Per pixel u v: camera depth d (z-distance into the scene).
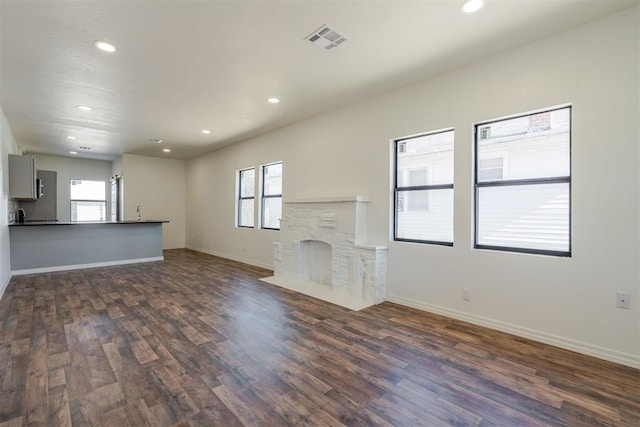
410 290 3.83
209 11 2.39
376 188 4.20
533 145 2.98
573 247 2.68
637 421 1.80
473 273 3.29
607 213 2.52
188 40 2.80
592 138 2.59
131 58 3.12
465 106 3.34
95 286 4.77
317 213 4.80
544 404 1.96
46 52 2.99
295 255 5.23
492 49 3.01
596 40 2.56
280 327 3.18
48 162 8.73
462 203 3.37
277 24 2.57
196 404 1.93
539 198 2.94
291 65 3.30
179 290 4.55
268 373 2.30
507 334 3.01
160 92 4.02
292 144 5.56
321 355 2.59
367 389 2.11
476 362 2.48
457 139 3.40
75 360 2.47
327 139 4.90
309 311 3.66
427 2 2.31
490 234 3.25
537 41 2.86
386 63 3.27
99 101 4.32
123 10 2.36
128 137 6.50
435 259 3.60
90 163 9.45
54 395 2.00
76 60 3.15
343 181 4.65
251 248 6.71
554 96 2.77
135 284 4.90
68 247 6.09
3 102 4.32
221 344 2.78
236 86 3.84
